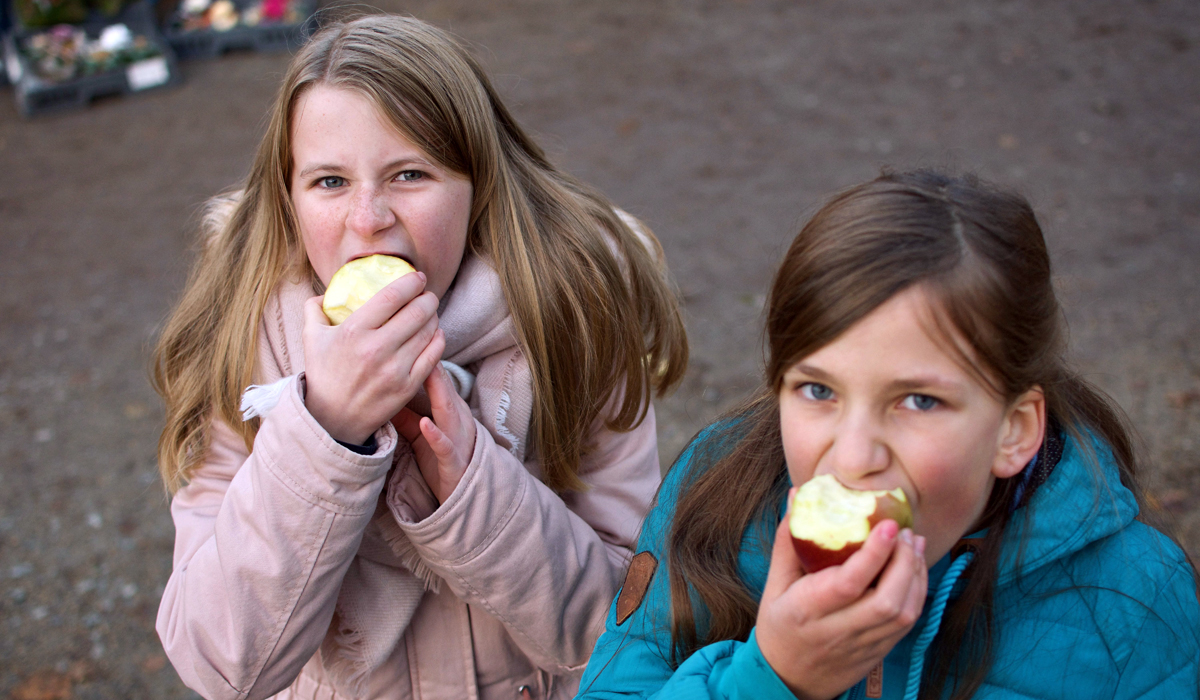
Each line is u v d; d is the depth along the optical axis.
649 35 9.04
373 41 1.40
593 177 6.54
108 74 8.71
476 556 1.40
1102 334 4.41
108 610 3.52
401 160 1.36
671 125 7.24
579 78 8.21
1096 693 1.15
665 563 1.39
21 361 5.15
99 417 4.66
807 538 1.00
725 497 1.34
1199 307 4.54
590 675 1.38
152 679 3.22
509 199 1.53
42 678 3.23
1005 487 1.19
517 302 1.52
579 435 1.61
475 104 1.46
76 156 7.75
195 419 1.56
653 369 1.79
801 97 7.46
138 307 5.61
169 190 7.04
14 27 9.28
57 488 4.17
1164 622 1.17
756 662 1.06
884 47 8.16
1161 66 7.22
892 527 0.92
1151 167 5.90
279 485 1.29
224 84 8.93
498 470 1.41
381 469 1.32
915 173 1.14
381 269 1.34
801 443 1.08
